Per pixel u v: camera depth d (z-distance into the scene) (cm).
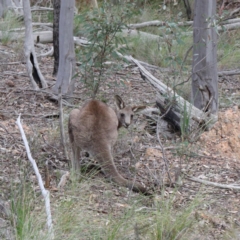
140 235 769
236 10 2391
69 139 1039
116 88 1521
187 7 2339
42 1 2477
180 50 1783
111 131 995
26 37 1442
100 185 976
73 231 772
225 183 1033
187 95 1437
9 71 1612
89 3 2291
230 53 1869
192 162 1112
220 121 1225
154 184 997
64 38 1389
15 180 916
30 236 716
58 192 915
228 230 833
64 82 1405
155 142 1198
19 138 1125
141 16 2211
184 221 810
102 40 1229
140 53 1841
